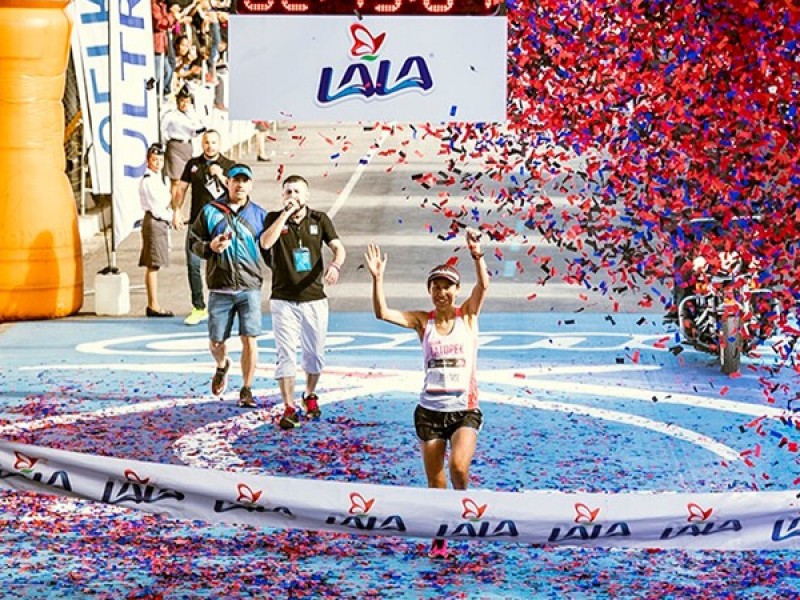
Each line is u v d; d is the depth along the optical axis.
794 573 13.09
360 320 26.17
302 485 11.83
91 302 28.73
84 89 28.80
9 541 13.92
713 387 20.98
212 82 42.44
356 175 41.44
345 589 12.66
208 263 19.48
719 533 11.58
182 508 11.97
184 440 17.86
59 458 11.97
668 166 14.14
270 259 18.52
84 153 35.66
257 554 13.63
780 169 13.28
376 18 14.53
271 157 45.06
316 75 14.59
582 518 11.52
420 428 13.63
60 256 27.09
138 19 27.41
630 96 13.97
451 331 13.63
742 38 12.98
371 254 13.76
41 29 26.77
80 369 22.41
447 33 14.34
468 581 12.88
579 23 14.09
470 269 30.30
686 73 13.43
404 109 14.63
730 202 13.62
